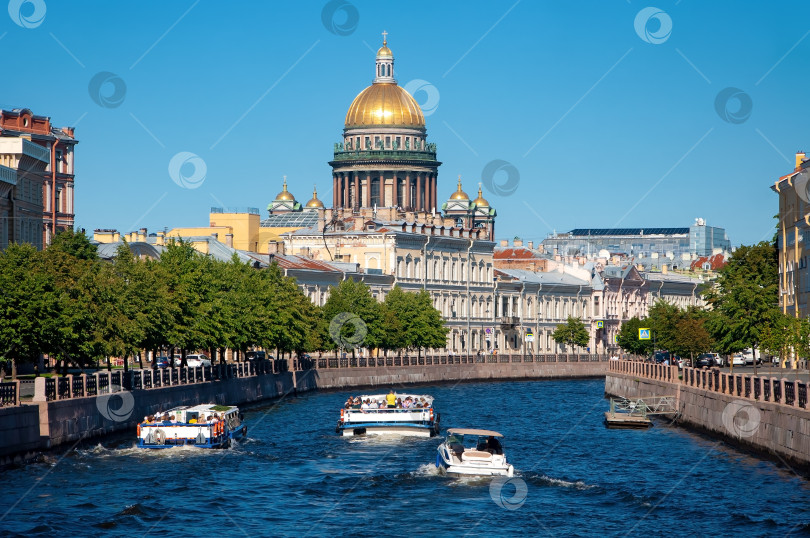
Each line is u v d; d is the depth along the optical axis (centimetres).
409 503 6231
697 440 8562
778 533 5616
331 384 14075
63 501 6066
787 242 12031
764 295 10612
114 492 6294
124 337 8775
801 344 8244
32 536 5447
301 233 19400
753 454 7494
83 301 8519
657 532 5666
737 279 10838
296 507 6119
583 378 18375
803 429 6481
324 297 17100
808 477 6438
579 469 7300
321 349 14688
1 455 6562
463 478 6831
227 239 18350
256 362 11962
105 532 5569
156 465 7075
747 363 16362
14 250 8844
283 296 12975
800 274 11350
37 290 7875
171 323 9719
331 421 9875
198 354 14688
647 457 7762
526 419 10462
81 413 7488
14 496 6106
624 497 6384
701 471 7100
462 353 19812
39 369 11631
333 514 5984
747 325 10562
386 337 15612
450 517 5944
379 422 8781
